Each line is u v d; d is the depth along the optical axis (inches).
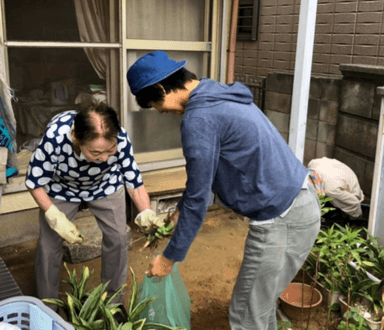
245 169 73.4
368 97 174.7
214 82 74.6
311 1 130.6
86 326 80.4
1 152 123.1
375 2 194.9
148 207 100.0
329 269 114.8
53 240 99.8
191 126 70.2
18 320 56.5
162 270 78.4
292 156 79.8
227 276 134.4
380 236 124.7
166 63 73.5
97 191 99.4
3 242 145.2
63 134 87.0
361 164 181.0
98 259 139.9
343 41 212.1
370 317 108.7
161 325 86.7
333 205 152.7
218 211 179.3
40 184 91.7
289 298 118.0
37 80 144.6
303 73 136.3
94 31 148.3
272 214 76.4
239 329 85.7
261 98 249.8
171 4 162.2
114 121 78.2
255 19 256.1
